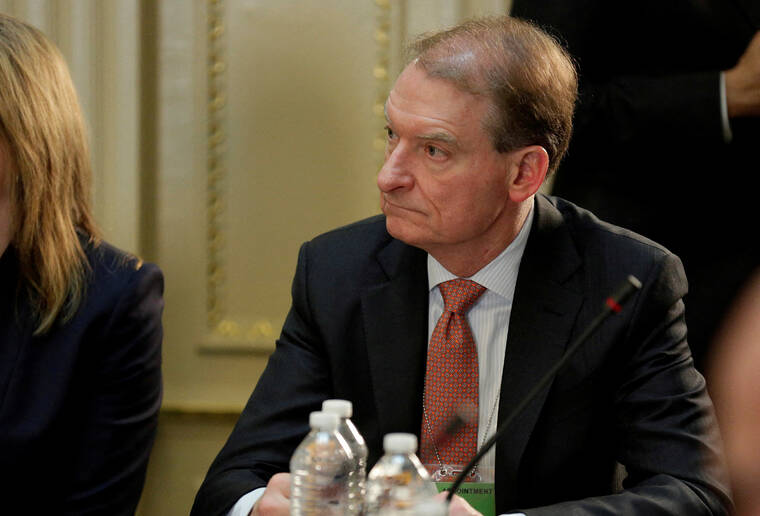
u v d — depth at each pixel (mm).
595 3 4746
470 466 2607
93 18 6840
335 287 3666
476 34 3281
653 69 4812
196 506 3387
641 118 4664
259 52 7027
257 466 3410
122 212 6891
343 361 3576
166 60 7035
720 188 4707
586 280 3480
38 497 3619
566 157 4898
